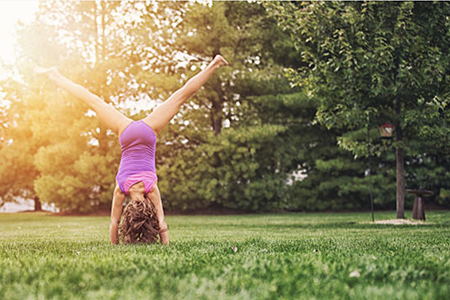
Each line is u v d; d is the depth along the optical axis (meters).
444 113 9.55
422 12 9.38
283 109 19.19
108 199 18.55
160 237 4.63
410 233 6.80
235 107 18.44
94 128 18.55
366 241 5.12
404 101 9.71
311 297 1.95
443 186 18.36
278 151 18.58
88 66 18.81
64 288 2.18
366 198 18.44
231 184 18.03
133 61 18.92
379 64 9.05
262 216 15.60
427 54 9.20
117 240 4.71
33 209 28.41
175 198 18.09
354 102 9.62
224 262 2.97
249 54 18.78
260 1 10.13
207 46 18.62
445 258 3.11
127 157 4.65
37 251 4.16
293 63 19.50
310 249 4.09
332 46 9.20
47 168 18.72
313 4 9.32
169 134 17.98
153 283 2.25
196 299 1.93
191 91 5.06
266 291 2.02
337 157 18.91
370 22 9.26
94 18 19.41
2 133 21.91
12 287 2.23
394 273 2.45
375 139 17.61
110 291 2.07
